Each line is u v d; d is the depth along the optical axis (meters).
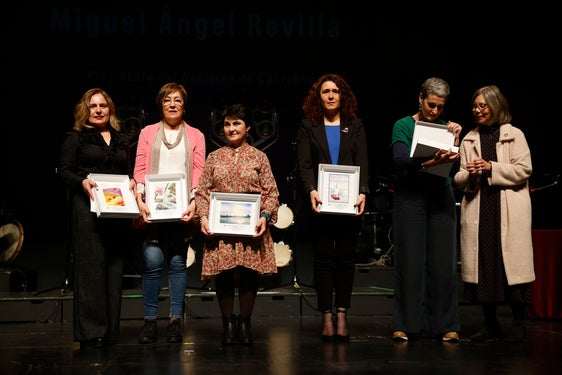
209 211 3.72
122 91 6.23
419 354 3.45
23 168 6.20
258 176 3.84
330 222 3.85
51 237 6.18
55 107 6.26
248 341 3.75
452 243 3.87
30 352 3.61
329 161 3.88
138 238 5.84
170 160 3.95
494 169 3.82
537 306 4.84
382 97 6.54
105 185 3.68
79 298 3.72
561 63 6.55
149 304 3.90
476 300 3.89
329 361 3.27
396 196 3.91
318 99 3.97
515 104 6.58
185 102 4.07
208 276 3.70
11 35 6.21
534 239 4.87
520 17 6.56
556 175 6.09
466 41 6.56
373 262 6.15
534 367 3.12
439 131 3.72
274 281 6.16
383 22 6.52
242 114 3.87
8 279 5.50
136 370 3.09
